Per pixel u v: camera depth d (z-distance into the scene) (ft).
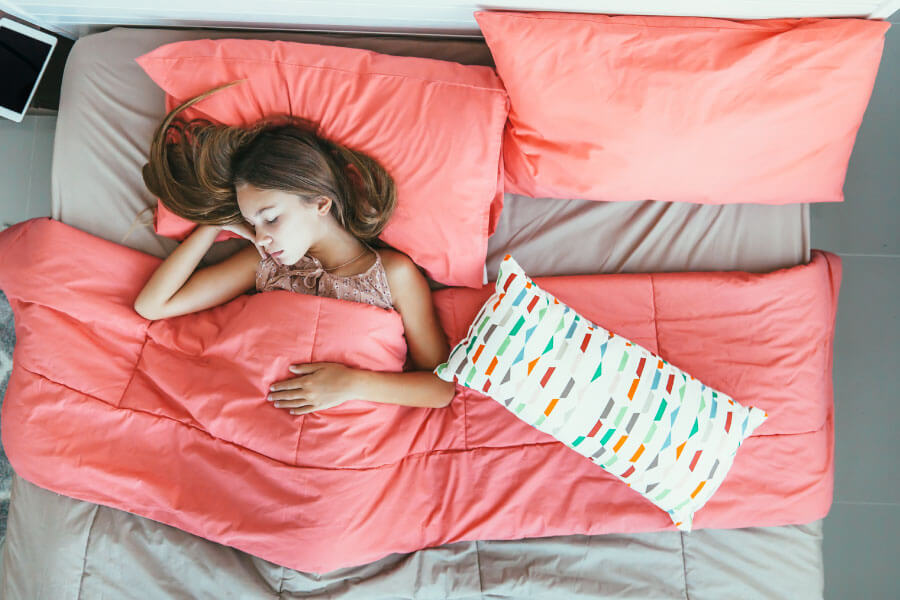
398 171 3.84
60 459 3.84
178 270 3.95
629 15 3.71
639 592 3.89
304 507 3.67
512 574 3.91
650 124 3.74
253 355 3.81
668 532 4.00
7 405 3.97
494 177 3.90
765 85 3.65
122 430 3.90
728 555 3.97
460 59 4.23
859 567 4.93
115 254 4.10
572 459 4.00
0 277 4.06
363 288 3.93
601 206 4.34
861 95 3.72
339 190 3.81
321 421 3.73
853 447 5.03
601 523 3.92
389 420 3.95
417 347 4.09
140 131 4.22
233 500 3.78
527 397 3.65
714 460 3.66
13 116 4.83
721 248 4.30
